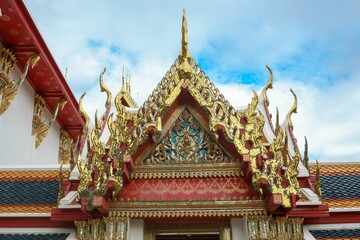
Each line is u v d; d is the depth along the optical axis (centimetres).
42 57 2106
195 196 852
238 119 859
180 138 902
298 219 851
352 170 1066
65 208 876
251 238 824
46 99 2514
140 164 880
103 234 852
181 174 869
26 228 937
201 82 889
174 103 886
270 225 837
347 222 907
